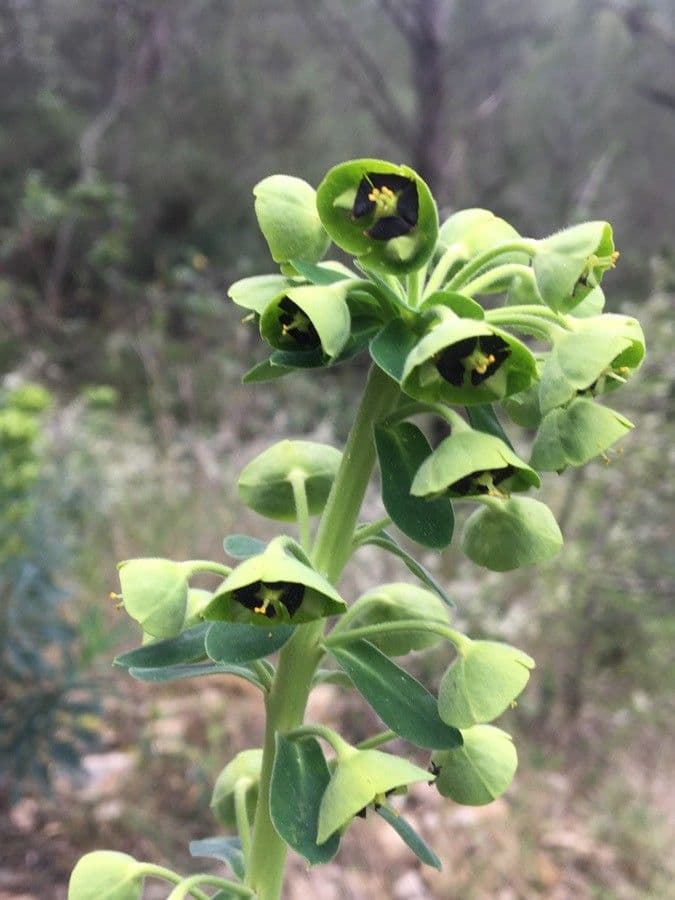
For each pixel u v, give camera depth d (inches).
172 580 4.4
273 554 3.9
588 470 18.5
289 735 4.5
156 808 12.5
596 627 17.4
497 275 4.7
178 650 4.6
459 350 4.1
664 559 18.2
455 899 11.9
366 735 14.9
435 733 4.3
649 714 16.3
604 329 4.3
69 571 16.0
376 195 4.2
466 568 18.3
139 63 41.6
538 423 4.8
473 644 4.3
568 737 15.6
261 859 4.8
